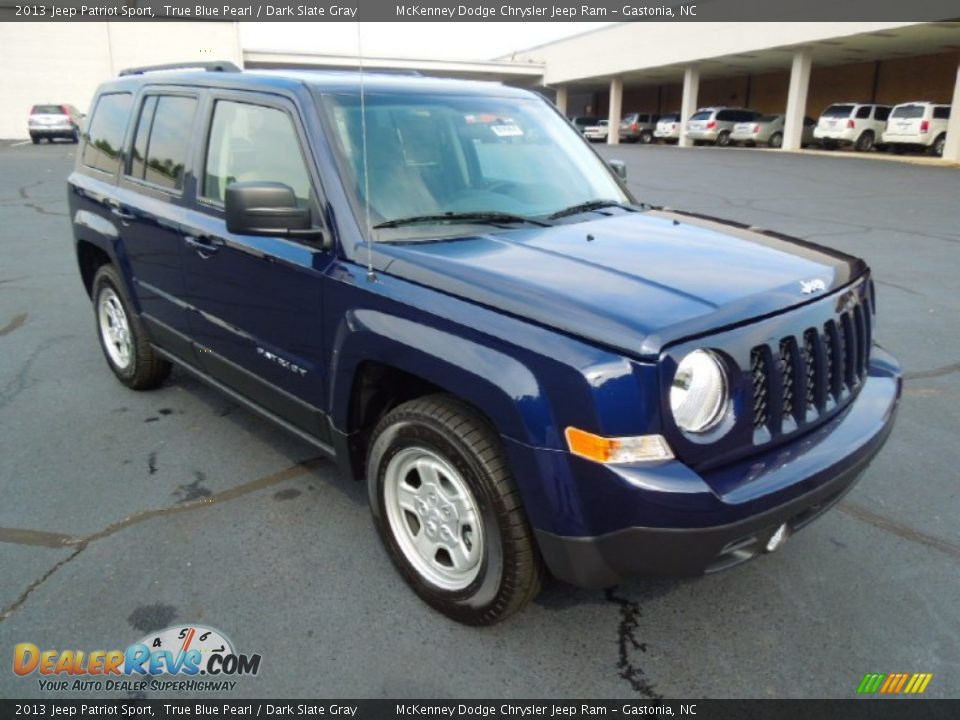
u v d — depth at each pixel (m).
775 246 3.25
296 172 3.28
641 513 2.23
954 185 17.95
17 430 4.45
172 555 3.25
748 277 2.72
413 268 2.76
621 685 2.58
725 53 33.94
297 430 3.52
